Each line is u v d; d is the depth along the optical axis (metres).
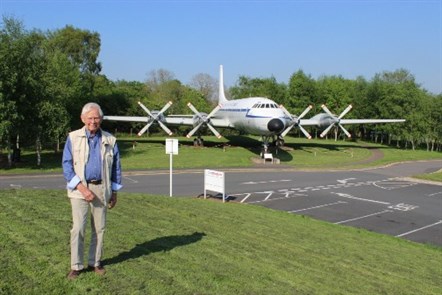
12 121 33.28
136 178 29.58
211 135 77.12
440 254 13.48
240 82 111.31
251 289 6.61
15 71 33.97
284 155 49.03
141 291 6.04
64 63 50.94
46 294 5.69
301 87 86.56
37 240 7.98
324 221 18.56
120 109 78.31
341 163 45.28
